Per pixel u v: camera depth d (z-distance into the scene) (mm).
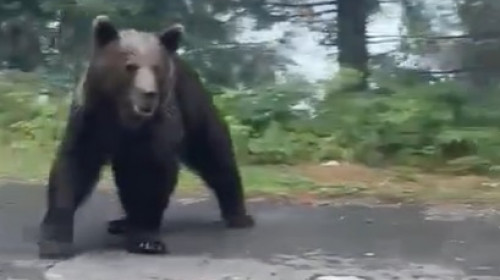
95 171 6996
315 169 10789
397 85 12789
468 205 9102
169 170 6992
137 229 7074
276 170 10633
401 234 7824
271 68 15555
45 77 14906
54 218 6891
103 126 6844
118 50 6617
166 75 6688
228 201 7938
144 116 6594
